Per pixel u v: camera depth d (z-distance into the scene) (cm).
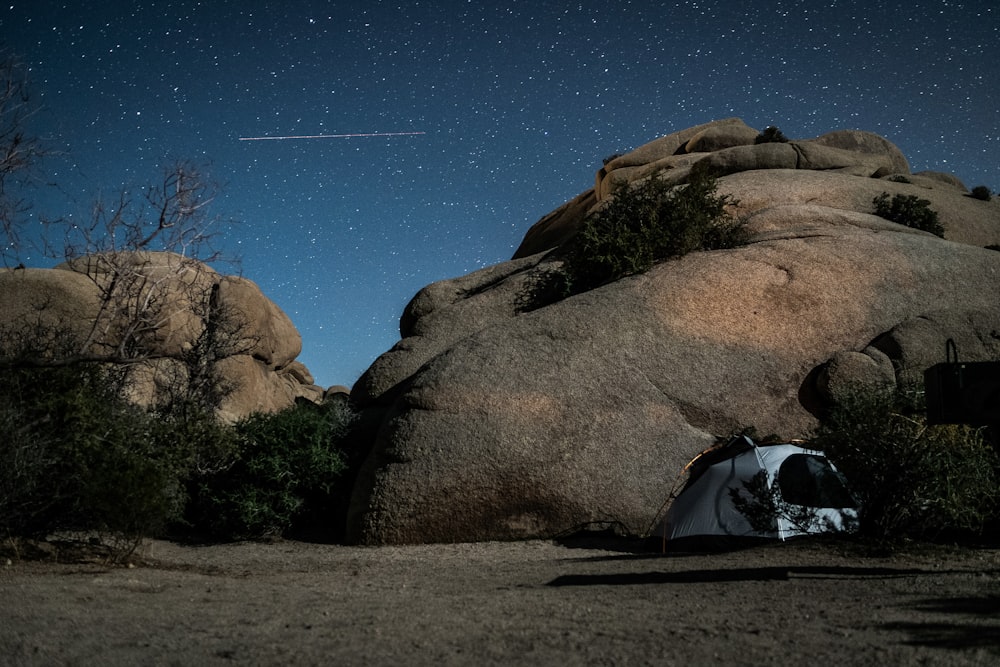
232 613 657
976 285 1842
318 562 1220
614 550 1306
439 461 1475
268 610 673
